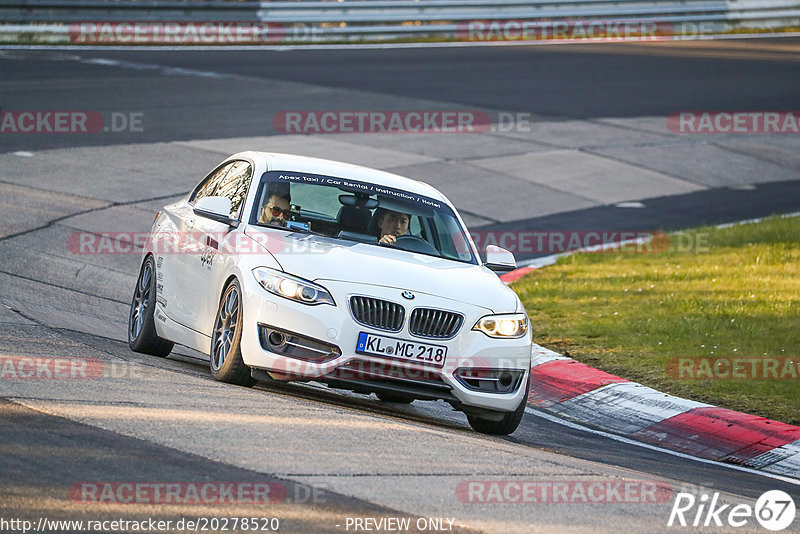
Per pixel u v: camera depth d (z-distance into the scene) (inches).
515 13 5260.8
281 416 968.3
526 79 4259.4
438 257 1229.7
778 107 4082.2
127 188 2470.5
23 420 846.5
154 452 805.9
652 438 1283.2
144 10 4500.5
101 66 3841.0
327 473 808.3
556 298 1923.0
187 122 3147.1
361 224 1230.3
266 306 1072.8
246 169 1301.7
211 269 1183.6
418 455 903.7
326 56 4475.9
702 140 3644.2
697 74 4569.4
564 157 3275.1
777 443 1227.2
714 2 5812.0
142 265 1393.9
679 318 1743.4
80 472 743.1
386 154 3063.5
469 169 3026.6
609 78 4384.8
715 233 2527.1
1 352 1101.7
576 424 1317.7
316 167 1312.7
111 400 944.9
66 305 1553.9
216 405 976.9
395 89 3885.3
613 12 5521.7
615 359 1545.3
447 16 5128.0
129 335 1366.9
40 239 1991.9
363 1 4938.5
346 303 1069.8
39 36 4313.5
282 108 3444.9
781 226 2583.7
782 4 6038.4
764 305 1833.2
